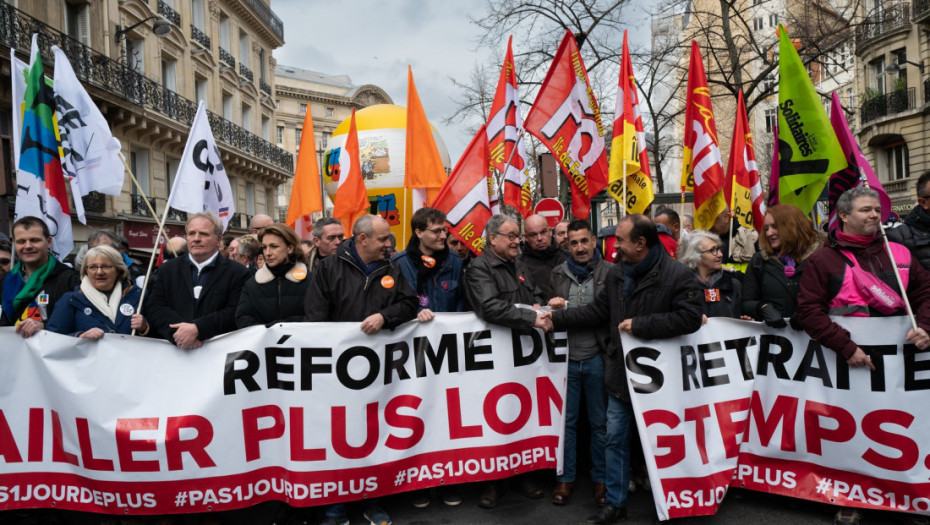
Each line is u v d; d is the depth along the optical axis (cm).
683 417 413
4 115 1508
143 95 2009
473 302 445
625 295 412
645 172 577
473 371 447
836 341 387
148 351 409
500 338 450
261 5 3122
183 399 407
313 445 417
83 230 1753
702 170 607
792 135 484
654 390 411
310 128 848
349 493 420
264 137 3312
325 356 419
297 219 864
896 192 2795
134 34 2044
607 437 423
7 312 463
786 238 425
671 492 408
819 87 3747
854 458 402
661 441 410
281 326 417
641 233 400
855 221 391
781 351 423
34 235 448
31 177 478
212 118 2548
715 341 423
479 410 447
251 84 3012
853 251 397
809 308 395
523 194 670
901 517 400
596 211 1025
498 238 446
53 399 405
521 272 497
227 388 410
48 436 409
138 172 2097
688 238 467
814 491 413
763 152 3491
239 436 410
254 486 412
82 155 483
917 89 2642
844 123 465
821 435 411
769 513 426
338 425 419
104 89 1767
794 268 425
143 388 406
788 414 420
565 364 454
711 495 411
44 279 458
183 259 450
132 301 433
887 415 393
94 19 1820
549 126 624
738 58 1648
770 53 1800
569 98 621
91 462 404
